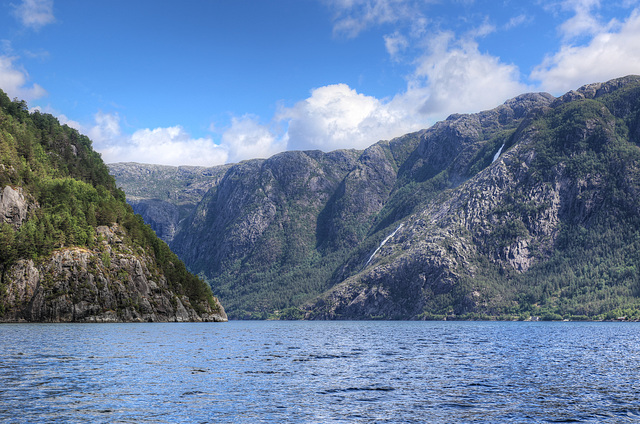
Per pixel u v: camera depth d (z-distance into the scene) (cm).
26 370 5703
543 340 12662
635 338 13638
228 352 8462
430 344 11131
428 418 3791
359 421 3694
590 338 13600
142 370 5922
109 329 13850
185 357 7425
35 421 3566
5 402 4094
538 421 3725
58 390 4600
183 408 4009
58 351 7675
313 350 9294
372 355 8369
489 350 9438
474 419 3769
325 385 5138
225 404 4175
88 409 3919
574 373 6119
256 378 5531
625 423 3675
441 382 5384
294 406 4141
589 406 4197
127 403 4144
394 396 4588
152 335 11962
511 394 4703
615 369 6519
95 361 6619
